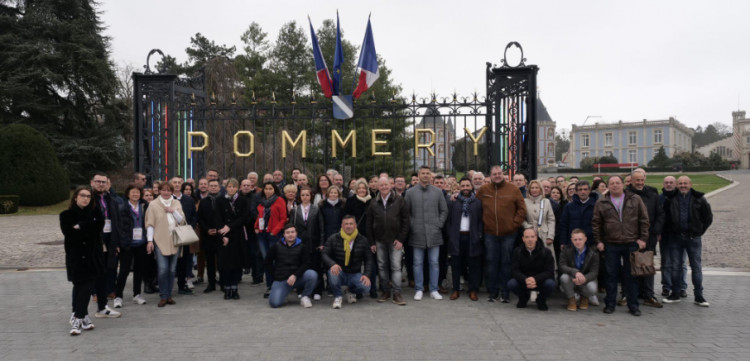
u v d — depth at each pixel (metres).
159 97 8.98
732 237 12.11
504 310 5.92
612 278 5.79
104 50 28.22
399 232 6.39
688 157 67.25
